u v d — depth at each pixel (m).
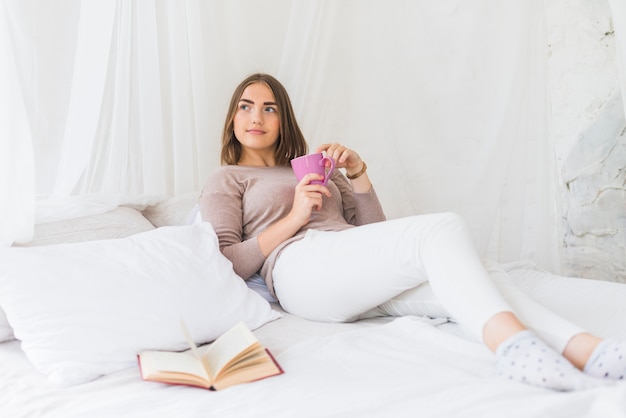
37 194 1.48
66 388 0.94
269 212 1.61
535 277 1.42
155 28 1.75
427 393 0.79
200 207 1.61
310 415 0.75
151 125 1.76
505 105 1.86
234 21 1.99
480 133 1.94
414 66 2.03
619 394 0.69
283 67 2.02
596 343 0.85
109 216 1.50
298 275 1.32
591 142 1.92
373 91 2.10
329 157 1.51
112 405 0.85
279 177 1.70
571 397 0.70
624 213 1.87
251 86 1.82
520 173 1.88
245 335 1.00
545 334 0.92
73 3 1.46
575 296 1.24
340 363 0.97
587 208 1.95
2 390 0.94
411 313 1.26
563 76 1.96
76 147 1.50
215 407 0.81
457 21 1.94
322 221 1.60
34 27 1.39
